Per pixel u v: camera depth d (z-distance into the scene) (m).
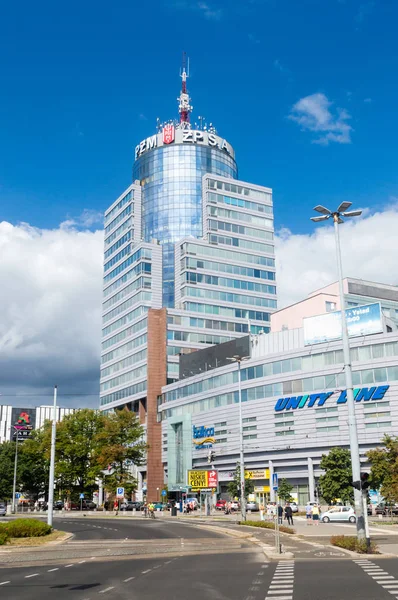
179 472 112.38
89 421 98.00
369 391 80.12
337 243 30.88
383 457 60.44
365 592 15.17
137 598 14.87
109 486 89.31
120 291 147.50
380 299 108.75
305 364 88.38
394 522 54.03
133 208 151.88
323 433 83.94
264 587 16.58
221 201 142.38
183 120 174.00
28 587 17.34
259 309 140.00
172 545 33.47
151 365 126.75
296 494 86.44
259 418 92.56
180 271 136.00
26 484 112.38
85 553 29.06
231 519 63.34
